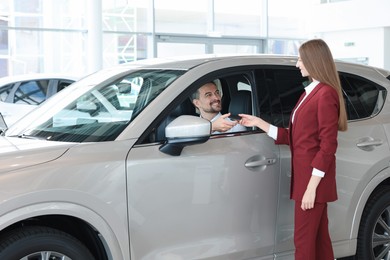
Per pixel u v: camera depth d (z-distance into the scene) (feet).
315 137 10.46
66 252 8.93
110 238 9.12
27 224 8.91
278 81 11.51
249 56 11.49
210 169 10.08
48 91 30.71
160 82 10.43
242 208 10.49
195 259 9.98
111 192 9.08
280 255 11.14
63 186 8.64
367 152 12.07
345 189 11.78
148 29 46.70
